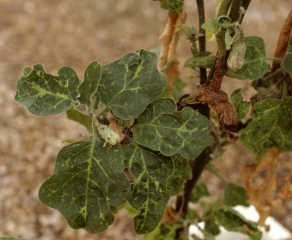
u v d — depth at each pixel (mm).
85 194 461
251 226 741
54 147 1836
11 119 1935
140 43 2369
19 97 470
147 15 2523
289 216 1594
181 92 733
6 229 1584
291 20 537
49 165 1782
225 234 930
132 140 488
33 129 1899
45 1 2613
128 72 475
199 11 535
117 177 453
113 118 478
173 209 731
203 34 540
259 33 2330
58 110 465
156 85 470
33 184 1719
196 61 522
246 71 500
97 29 2443
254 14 2449
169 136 473
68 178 455
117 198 458
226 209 745
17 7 2562
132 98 469
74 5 2590
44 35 2387
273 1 2523
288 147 576
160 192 482
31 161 1791
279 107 539
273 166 668
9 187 1704
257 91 556
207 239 711
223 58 485
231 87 2002
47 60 2248
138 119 481
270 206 704
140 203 481
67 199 460
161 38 620
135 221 487
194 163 662
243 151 1783
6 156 1802
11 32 2389
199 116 474
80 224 468
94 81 452
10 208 1642
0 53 2260
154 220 487
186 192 696
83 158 454
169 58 623
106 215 465
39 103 468
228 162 1755
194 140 471
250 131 567
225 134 630
